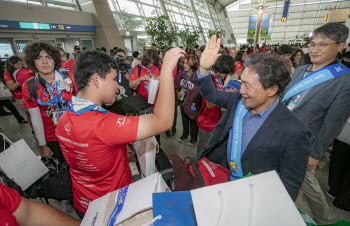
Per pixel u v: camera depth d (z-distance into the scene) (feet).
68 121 2.38
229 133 3.49
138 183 2.05
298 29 95.04
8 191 1.86
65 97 5.02
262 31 53.88
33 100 4.89
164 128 2.25
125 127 2.20
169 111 2.25
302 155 2.64
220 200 1.32
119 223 1.64
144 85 8.17
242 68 10.75
